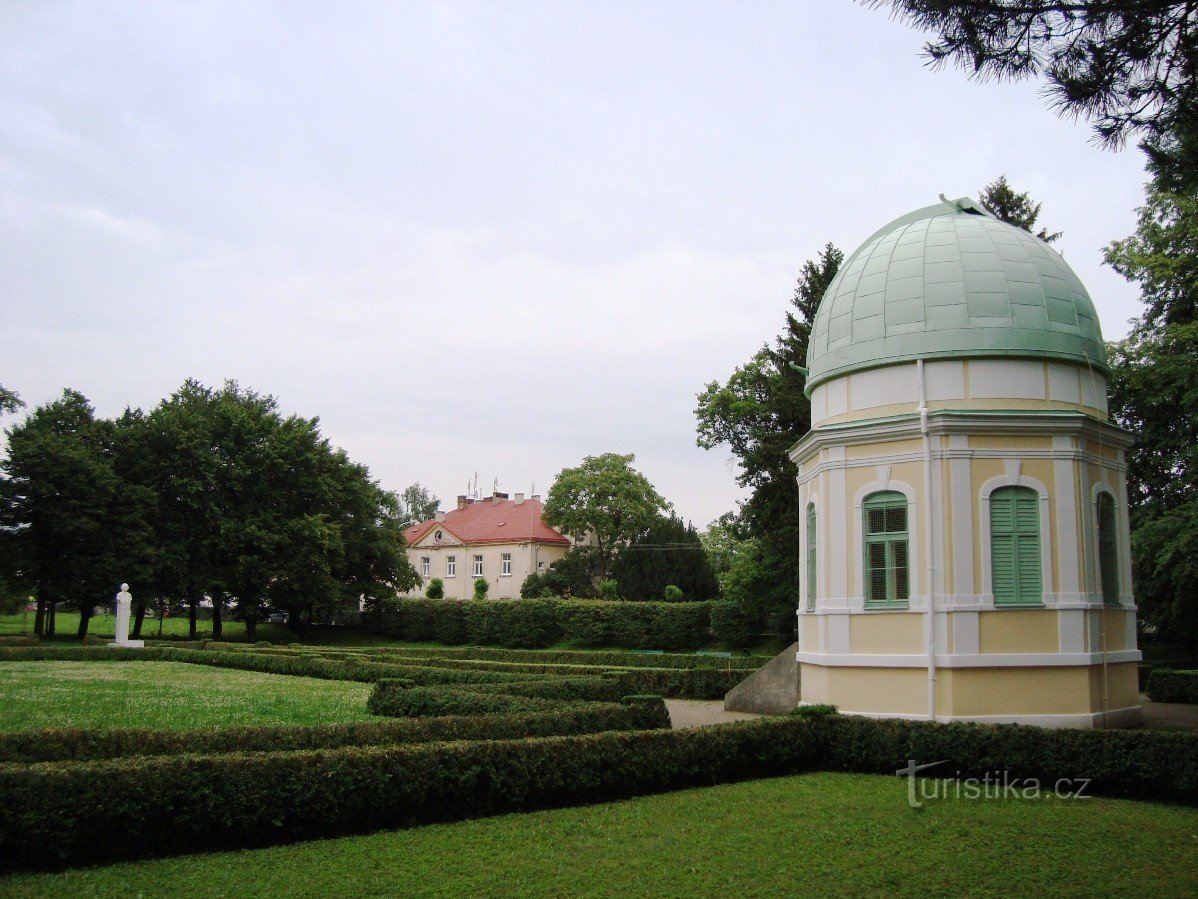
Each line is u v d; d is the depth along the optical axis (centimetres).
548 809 1398
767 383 4853
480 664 3784
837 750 1748
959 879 1079
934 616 1986
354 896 1001
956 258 2158
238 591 6066
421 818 1306
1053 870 1112
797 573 4784
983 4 945
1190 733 1490
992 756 1602
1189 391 3225
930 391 2095
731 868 1111
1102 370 2184
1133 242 3650
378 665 3425
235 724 2091
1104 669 2033
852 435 2138
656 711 1905
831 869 1110
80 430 5725
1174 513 3303
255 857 1130
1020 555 2014
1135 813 1391
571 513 8300
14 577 5175
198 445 5909
